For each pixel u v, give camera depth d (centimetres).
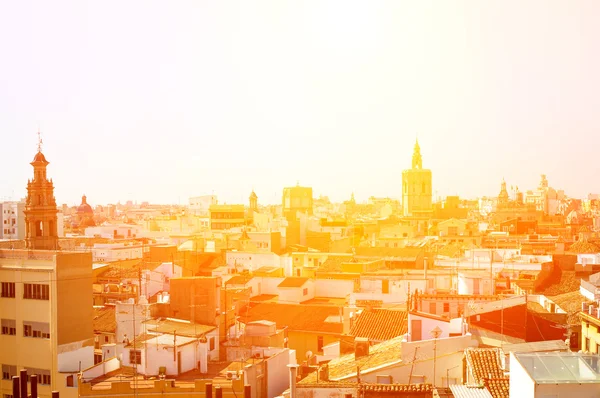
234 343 6253
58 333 6203
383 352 5372
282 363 5828
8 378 6378
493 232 18750
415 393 4172
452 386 3869
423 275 9594
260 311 8731
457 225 16800
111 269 9875
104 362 5397
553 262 9431
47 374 6228
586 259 9575
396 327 6444
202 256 12375
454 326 5269
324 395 4403
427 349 4800
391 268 11281
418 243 15338
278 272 11231
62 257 6300
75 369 6300
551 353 3312
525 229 19175
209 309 6197
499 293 8212
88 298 6525
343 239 16275
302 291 9781
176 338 5512
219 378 5238
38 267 6312
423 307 6919
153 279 8950
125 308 6631
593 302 4912
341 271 10994
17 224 18225
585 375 3019
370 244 16150
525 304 5356
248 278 10006
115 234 17475
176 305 6300
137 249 13100
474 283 8650
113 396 4925
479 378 3991
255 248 14025
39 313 6281
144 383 4991
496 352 4425
